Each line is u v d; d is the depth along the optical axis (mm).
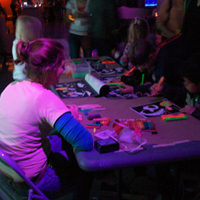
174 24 2996
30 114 1095
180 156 1133
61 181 1279
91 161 1080
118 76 2264
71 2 3439
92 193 1886
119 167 1102
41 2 11094
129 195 1761
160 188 1719
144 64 1797
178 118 1447
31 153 1156
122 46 3539
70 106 1562
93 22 3389
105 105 1667
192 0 2318
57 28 9656
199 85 1432
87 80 2072
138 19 2303
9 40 5293
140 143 1206
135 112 1557
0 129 1159
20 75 1774
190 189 1578
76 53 3736
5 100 1155
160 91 1782
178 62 1731
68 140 1111
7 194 1279
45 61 1097
